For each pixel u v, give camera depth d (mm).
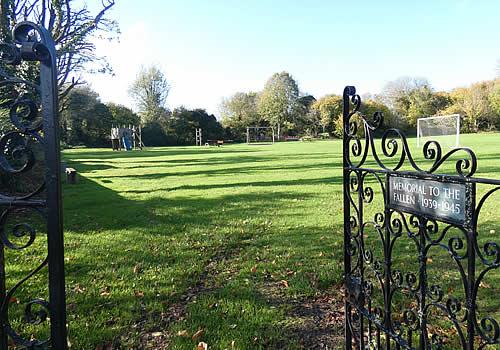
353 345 2668
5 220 1749
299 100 60469
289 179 12117
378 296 3416
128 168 17922
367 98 52656
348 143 2439
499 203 7422
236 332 2896
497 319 3027
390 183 2021
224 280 3934
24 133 1660
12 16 9469
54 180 1659
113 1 13914
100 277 4004
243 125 60188
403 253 4609
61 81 14156
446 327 2885
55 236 1680
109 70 16109
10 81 1678
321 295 3576
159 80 53438
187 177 13500
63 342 1741
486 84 48719
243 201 8406
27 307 1790
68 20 13000
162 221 6590
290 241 5293
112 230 5980
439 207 1674
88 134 47094
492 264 1461
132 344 2771
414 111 49375
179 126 54625
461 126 47656
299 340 2805
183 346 2711
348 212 2492
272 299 3486
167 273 4105
